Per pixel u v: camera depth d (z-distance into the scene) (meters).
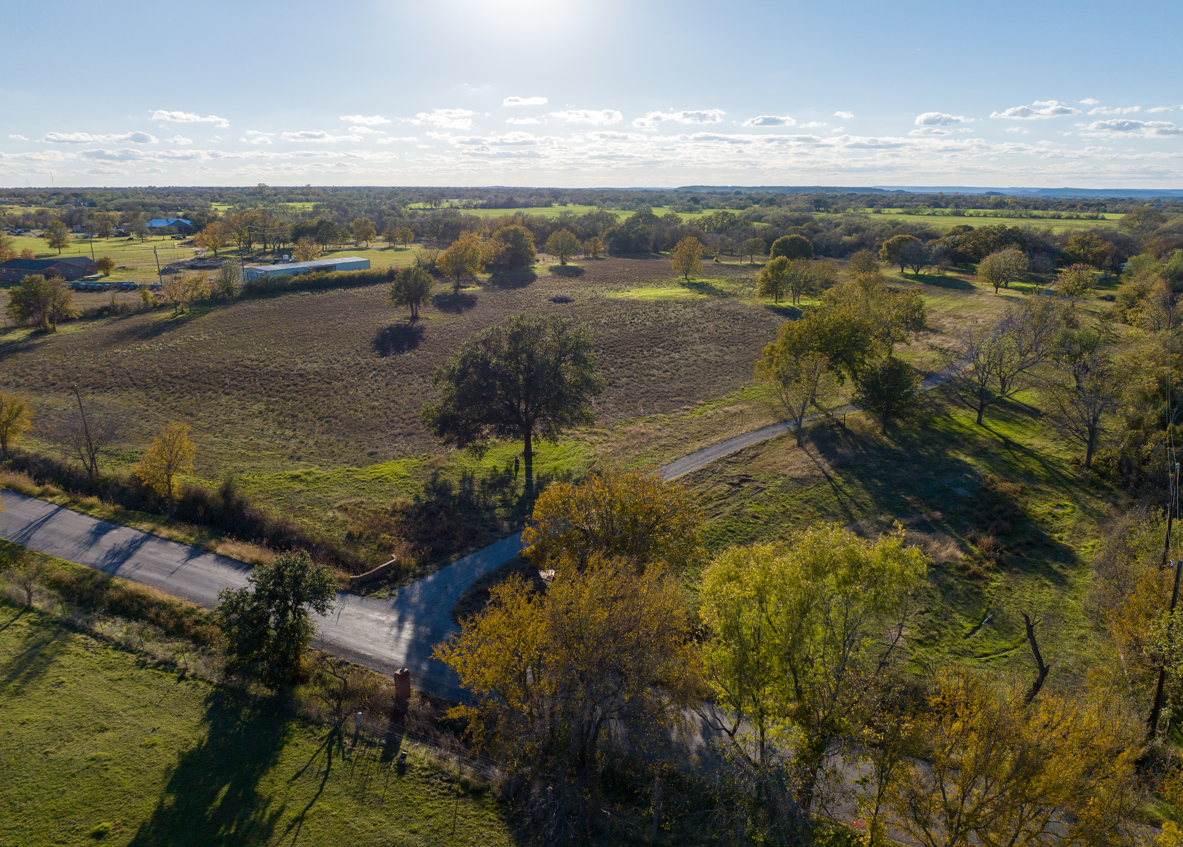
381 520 49.19
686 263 146.00
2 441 58.59
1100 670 29.69
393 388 80.94
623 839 23.81
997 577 40.44
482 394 56.75
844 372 68.00
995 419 65.44
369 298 125.81
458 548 46.00
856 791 26.41
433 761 27.89
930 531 46.19
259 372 85.06
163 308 116.88
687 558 38.38
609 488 38.09
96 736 28.25
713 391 79.81
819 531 26.20
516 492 55.25
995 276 116.94
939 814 20.98
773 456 60.12
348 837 24.00
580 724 25.81
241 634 31.25
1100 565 39.12
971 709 20.66
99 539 45.97
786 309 117.44
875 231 195.00
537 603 28.38
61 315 108.12
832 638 25.05
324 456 62.31
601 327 105.75
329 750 28.28
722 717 30.89
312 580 32.19
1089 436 53.94
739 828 23.08
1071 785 18.78
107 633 35.47
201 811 24.70
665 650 26.03
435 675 34.09
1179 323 72.69
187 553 44.59
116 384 80.94
